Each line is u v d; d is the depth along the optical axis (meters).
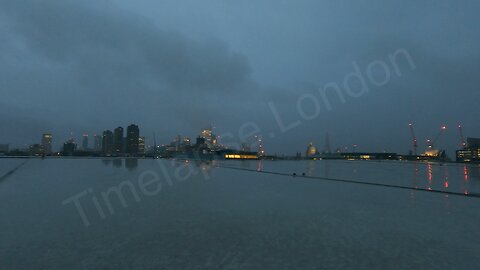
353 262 9.28
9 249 10.37
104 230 12.85
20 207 17.86
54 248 10.49
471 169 62.06
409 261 9.34
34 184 29.20
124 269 8.70
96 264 9.05
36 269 8.67
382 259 9.53
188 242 11.24
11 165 63.25
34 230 12.80
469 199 21.75
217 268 8.80
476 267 8.89
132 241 11.34
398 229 13.20
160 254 9.95
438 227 13.55
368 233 12.58
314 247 10.74
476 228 13.34
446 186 29.75
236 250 10.38
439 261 9.35
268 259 9.54
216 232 12.62
